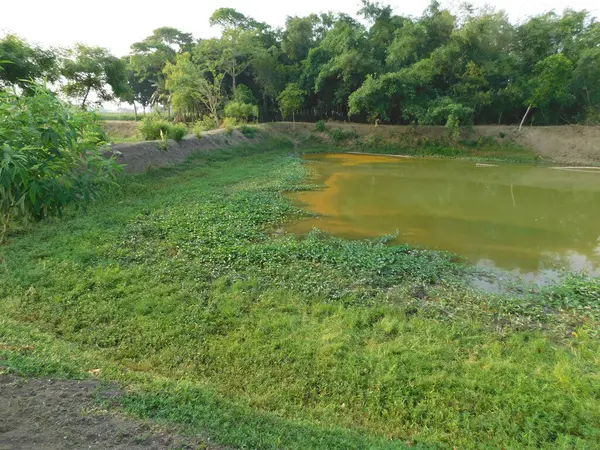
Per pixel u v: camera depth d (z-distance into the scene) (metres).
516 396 5.07
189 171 19.86
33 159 3.55
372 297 7.77
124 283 7.68
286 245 10.09
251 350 5.85
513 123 34.44
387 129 33.44
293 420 4.61
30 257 8.59
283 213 13.68
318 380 5.37
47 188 3.64
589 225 13.27
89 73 24.94
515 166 26.20
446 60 30.09
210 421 4.17
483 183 20.52
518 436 4.55
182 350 5.83
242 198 14.74
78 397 4.18
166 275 8.21
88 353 5.57
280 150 31.20
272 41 41.59
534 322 7.11
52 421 3.69
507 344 6.32
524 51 32.16
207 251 9.59
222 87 39.34
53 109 3.74
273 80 37.34
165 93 39.53
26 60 19.30
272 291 7.72
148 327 6.36
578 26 31.91
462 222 13.48
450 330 6.63
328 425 4.62
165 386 4.82
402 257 9.77
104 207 12.75
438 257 9.94
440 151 30.59
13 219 4.32
